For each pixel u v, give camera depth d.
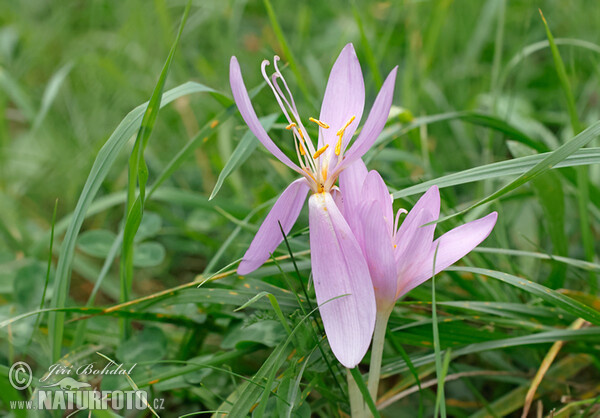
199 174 0.66
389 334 0.38
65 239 0.40
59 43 0.89
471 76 0.76
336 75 0.38
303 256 0.44
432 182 0.39
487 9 0.75
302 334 0.38
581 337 0.40
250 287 0.41
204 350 0.46
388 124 0.49
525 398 0.42
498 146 0.65
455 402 0.43
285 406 0.37
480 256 0.45
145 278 0.56
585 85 0.69
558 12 0.79
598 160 0.38
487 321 0.42
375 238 0.35
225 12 0.75
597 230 0.53
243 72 0.77
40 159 0.69
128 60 0.80
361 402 0.36
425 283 0.44
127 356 0.41
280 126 0.46
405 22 0.77
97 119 0.73
